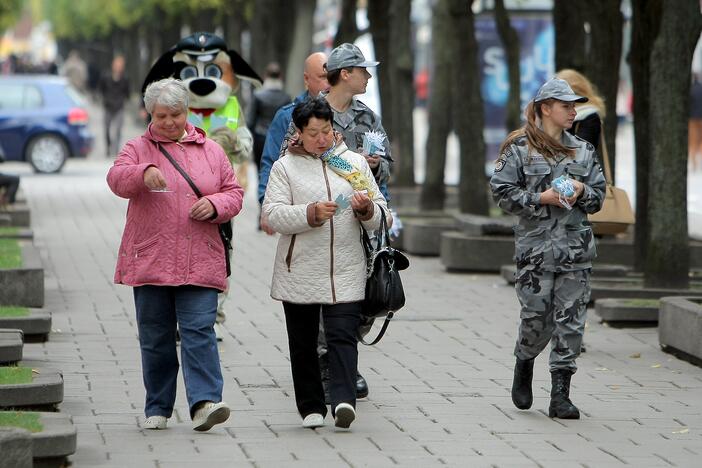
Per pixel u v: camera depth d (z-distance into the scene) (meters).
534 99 20.33
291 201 19.28
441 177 50.12
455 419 20.20
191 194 18.83
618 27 36.91
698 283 32.47
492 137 62.38
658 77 29.84
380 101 54.88
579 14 40.19
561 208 20.12
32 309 27.11
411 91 56.31
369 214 18.91
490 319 30.03
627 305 28.98
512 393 20.86
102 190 66.19
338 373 19.06
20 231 39.34
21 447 15.60
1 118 76.62
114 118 95.62
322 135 19.17
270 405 21.02
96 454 17.64
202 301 18.92
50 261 39.34
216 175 19.06
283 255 19.17
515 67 48.44
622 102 128.88
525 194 19.98
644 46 33.12
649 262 30.67
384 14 54.03
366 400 21.50
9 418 17.38
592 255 20.30
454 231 42.34
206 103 26.58
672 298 26.27
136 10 138.62
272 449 18.11
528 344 20.47
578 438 19.09
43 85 77.69
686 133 30.17
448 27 49.25
